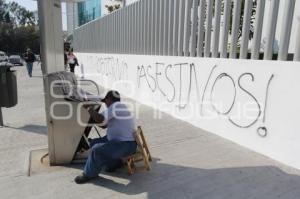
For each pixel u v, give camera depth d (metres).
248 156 4.81
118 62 11.35
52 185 3.94
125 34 10.62
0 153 5.05
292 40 6.42
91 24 15.66
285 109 4.43
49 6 4.41
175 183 3.95
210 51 6.22
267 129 4.75
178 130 6.28
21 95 11.12
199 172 4.26
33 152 5.09
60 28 5.12
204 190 3.77
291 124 4.35
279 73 4.48
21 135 6.04
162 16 7.88
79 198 3.61
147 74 8.73
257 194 3.66
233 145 5.32
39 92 11.86
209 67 5.98
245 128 5.19
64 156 4.54
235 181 3.99
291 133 4.36
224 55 5.73
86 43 17.23
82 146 4.77
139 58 9.23
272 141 4.68
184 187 3.85
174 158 4.78
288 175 4.13
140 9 9.20
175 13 7.22
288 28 4.50
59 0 4.98
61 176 4.20
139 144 4.10
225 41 5.69
